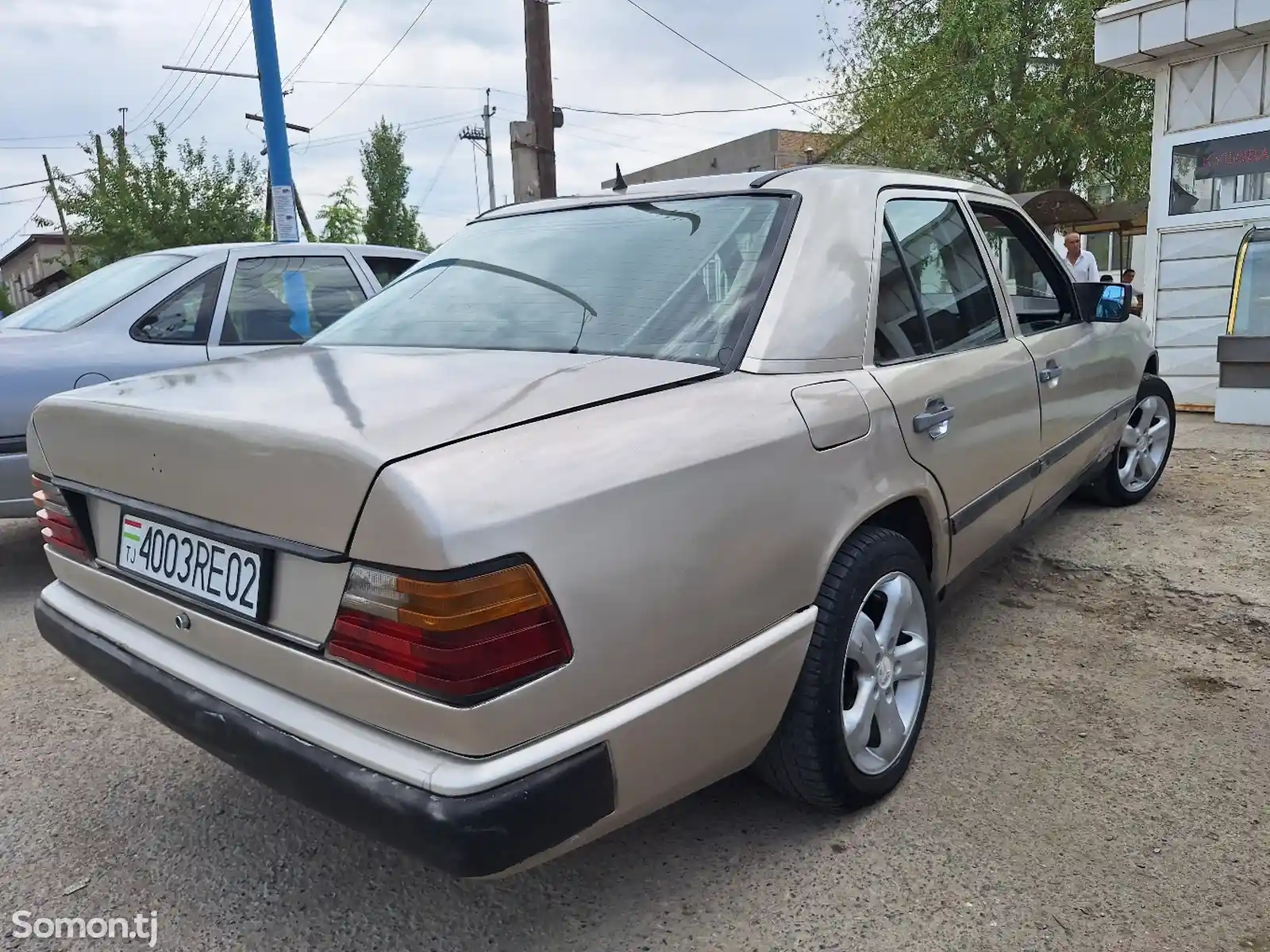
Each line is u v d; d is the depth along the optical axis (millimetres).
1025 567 4242
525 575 1550
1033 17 14273
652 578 1735
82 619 2281
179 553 1983
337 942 2080
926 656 2621
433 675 1513
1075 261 10305
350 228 32000
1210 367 8672
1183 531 4598
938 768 2668
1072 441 3803
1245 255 7664
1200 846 2291
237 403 1900
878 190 2787
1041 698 3070
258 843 2461
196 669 1943
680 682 1814
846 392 2299
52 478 2340
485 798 1527
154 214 20531
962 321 3029
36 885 2299
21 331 4691
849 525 2232
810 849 2328
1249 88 8094
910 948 1986
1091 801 2486
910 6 15617
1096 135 14695
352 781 1608
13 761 2891
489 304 2562
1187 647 3410
